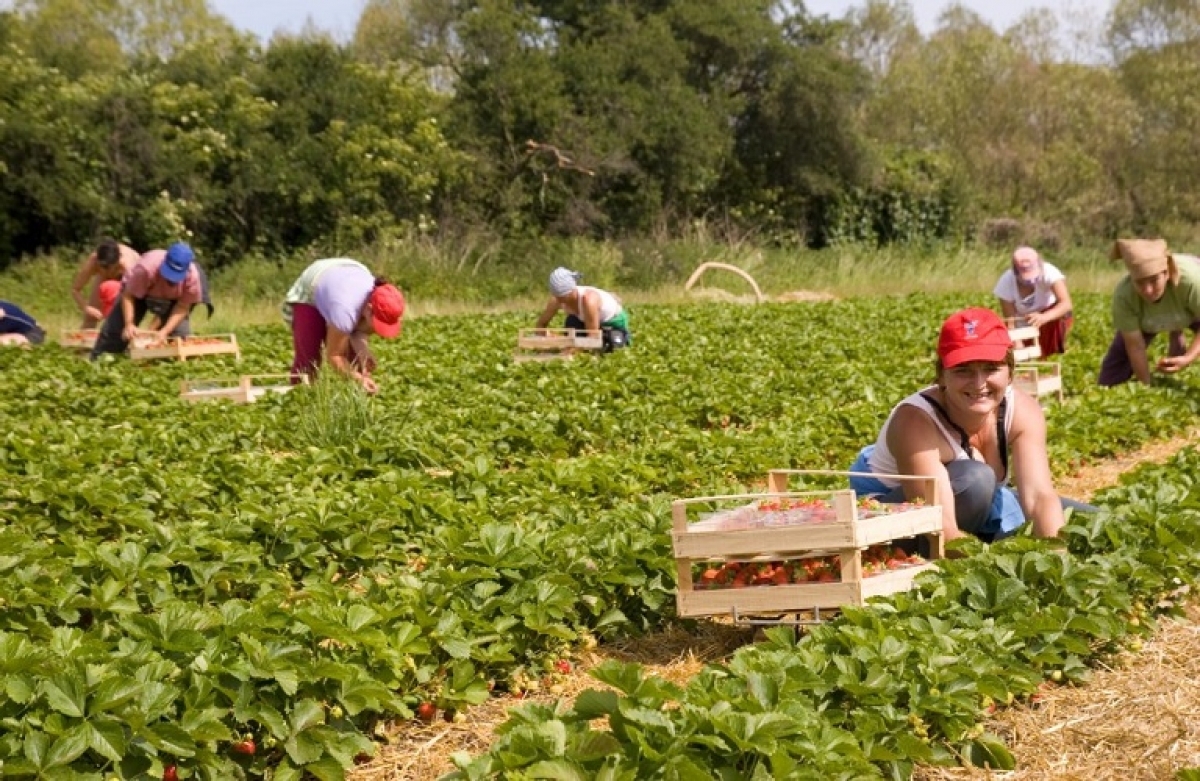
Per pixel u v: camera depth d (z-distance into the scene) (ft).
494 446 35.81
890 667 15.02
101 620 18.79
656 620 20.34
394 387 45.11
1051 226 162.09
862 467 21.66
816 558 18.11
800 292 106.11
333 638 16.31
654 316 77.05
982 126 175.52
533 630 18.52
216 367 50.42
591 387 44.01
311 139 117.80
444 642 16.99
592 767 12.51
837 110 140.97
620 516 22.72
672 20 139.85
